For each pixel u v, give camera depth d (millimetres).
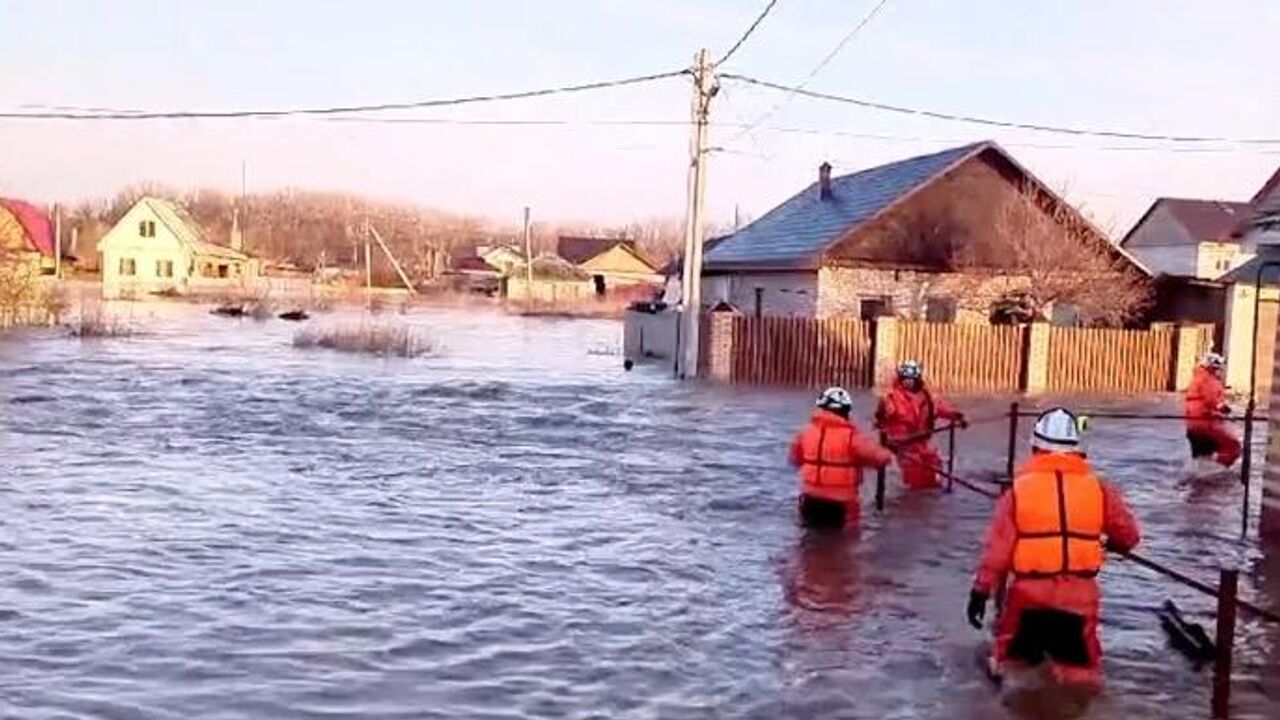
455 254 123125
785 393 26516
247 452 15875
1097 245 36250
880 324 30547
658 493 13461
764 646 7645
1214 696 6543
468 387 26281
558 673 7012
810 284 36094
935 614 8469
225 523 10961
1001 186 36594
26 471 13609
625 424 20281
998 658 6969
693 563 9914
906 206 36094
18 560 9258
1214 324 33531
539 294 92312
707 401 24438
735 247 43875
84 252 107625
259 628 7676
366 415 20797
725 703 6582
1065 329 31828
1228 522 12820
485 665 7113
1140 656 7582
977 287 36031
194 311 60781
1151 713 6535
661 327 35062
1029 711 6516
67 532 10344
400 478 14086
